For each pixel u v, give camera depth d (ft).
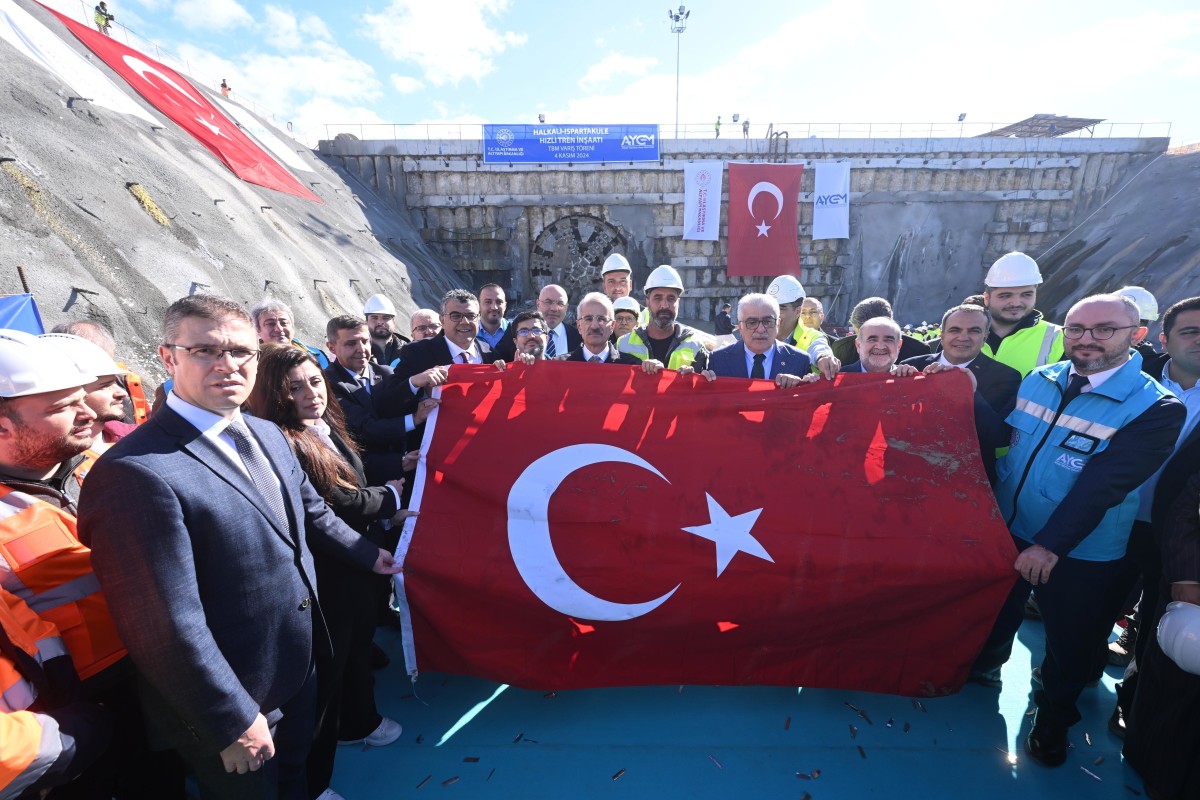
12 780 3.99
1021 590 8.84
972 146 63.05
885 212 64.34
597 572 8.57
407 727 8.61
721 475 9.14
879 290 65.46
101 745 4.91
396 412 10.44
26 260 15.39
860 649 8.58
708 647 8.65
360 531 8.11
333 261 35.09
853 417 9.44
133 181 22.61
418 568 8.40
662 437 9.52
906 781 7.63
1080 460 7.59
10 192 16.60
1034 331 11.46
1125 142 63.10
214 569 5.12
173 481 4.81
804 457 9.20
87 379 5.29
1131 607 10.33
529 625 8.55
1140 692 7.46
